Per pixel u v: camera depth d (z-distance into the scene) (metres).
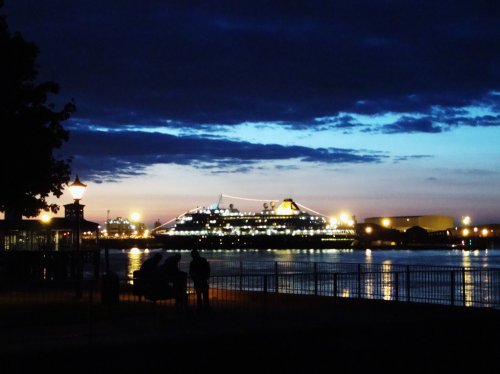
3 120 28.25
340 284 39.28
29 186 29.92
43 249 46.97
